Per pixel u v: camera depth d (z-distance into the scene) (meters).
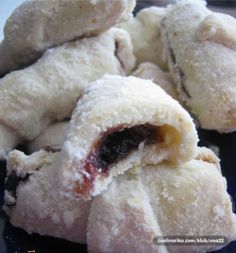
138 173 0.12
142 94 0.12
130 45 0.16
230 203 0.12
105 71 0.15
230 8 0.21
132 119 0.11
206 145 0.15
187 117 0.12
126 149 0.12
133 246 0.11
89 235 0.11
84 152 0.11
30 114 0.14
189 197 0.11
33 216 0.12
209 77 0.15
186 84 0.15
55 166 0.11
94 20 0.15
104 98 0.11
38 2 0.15
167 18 0.17
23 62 0.16
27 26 0.15
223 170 0.14
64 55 0.15
